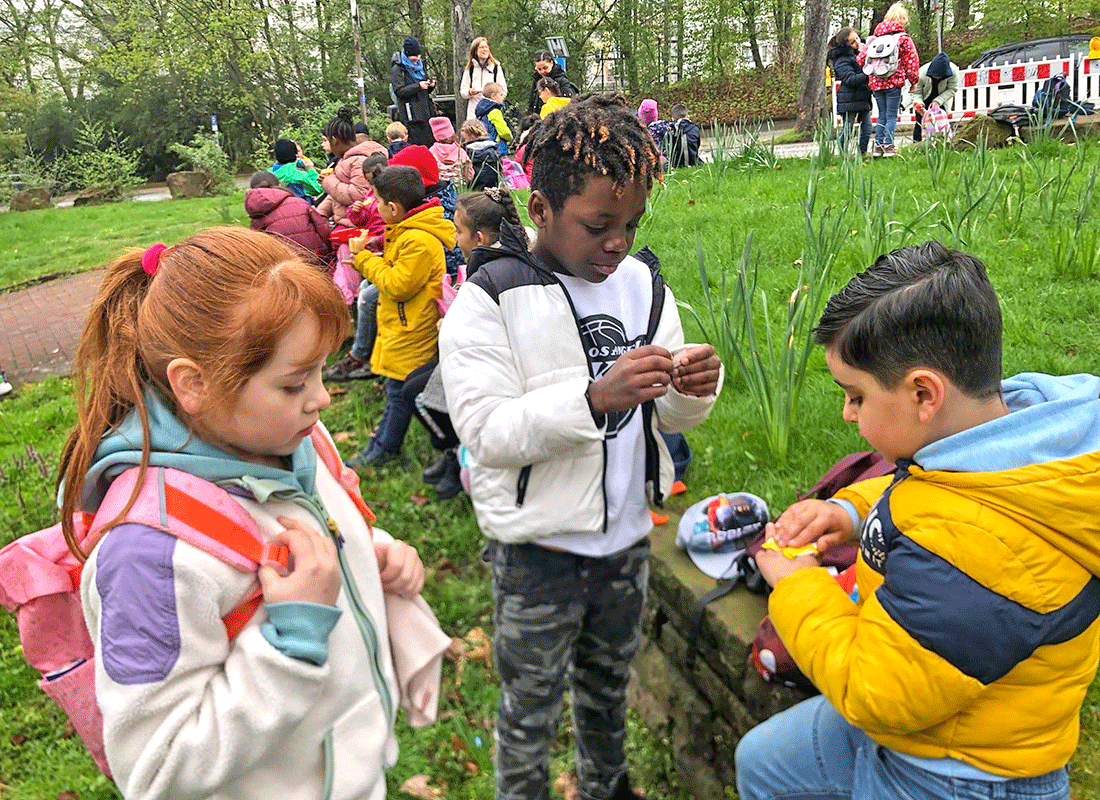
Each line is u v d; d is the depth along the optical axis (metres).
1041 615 1.16
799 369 3.02
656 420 1.79
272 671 1.04
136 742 1.01
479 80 12.77
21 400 6.21
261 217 5.29
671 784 2.49
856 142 7.50
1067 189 5.62
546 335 1.59
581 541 1.69
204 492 1.09
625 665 1.93
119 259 1.17
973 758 1.27
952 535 1.17
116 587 1.02
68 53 35.31
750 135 9.07
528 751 1.84
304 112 21.66
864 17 30.06
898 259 1.28
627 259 1.77
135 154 29.53
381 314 3.99
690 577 2.37
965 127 8.67
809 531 1.56
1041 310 3.84
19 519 4.03
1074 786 1.82
